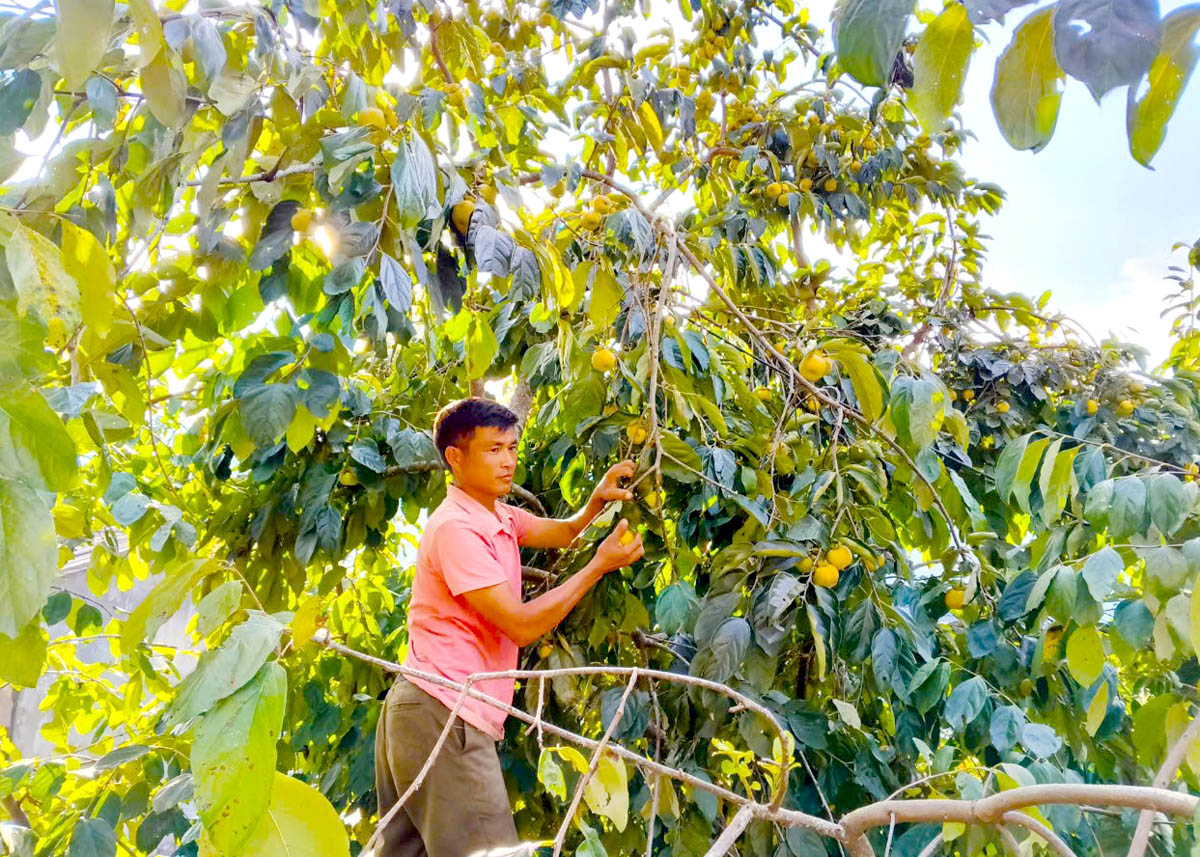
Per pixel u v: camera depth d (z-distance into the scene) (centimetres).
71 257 90
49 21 91
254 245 148
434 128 136
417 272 135
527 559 248
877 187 317
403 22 168
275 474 248
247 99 126
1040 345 332
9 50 89
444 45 191
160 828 184
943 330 331
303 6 135
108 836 154
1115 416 312
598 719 203
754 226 269
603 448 202
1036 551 182
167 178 127
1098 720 142
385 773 182
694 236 236
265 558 241
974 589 186
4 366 67
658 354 179
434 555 173
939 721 215
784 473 201
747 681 178
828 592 170
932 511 204
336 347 169
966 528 220
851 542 175
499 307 234
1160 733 131
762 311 269
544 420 235
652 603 256
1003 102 53
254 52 147
